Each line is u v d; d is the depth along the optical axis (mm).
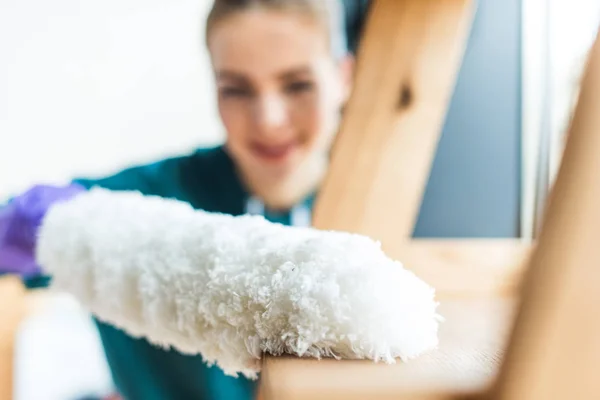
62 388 852
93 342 899
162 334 303
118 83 902
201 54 891
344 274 234
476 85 603
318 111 815
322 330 226
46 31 882
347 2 796
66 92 897
